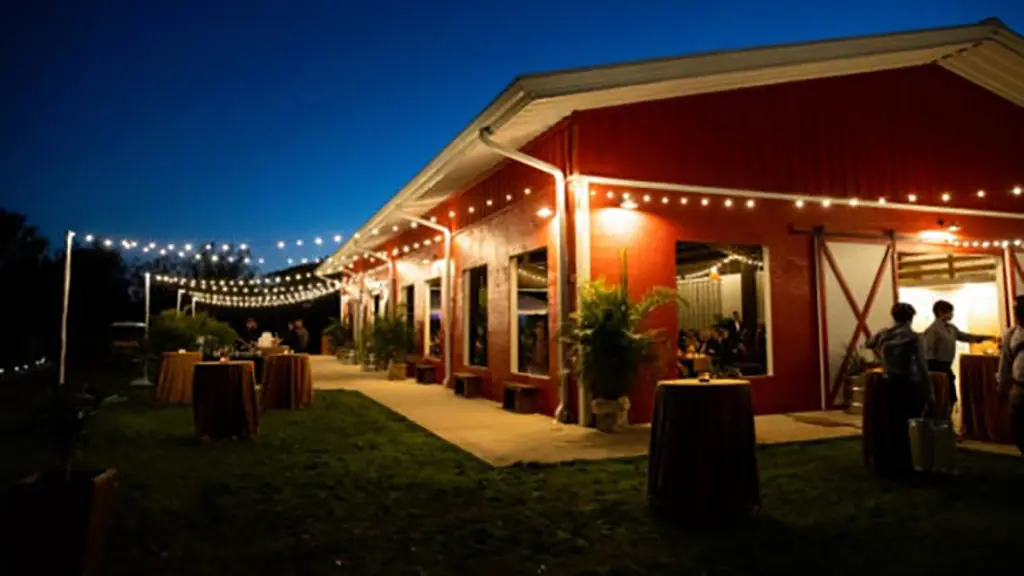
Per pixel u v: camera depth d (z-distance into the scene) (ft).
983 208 39.14
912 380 20.08
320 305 106.93
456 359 45.47
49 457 22.74
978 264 41.83
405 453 23.67
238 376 26.84
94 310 85.61
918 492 18.17
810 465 21.39
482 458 22.68
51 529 10.98
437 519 15.99
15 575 10.91
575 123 29.27
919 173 37.24
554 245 31.22
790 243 33.91
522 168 34.76
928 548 13.88
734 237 32.42
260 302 90.89
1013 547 13.92
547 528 15.24
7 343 66.28
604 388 27.71
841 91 35.73
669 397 16.05
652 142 30.73
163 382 38.22
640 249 30.27
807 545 14.06
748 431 15.92
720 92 32.42
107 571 12.76
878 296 35.60
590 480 19.61
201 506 17.12
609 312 27.25
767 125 33.55
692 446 15.60
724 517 15.35
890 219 36.40
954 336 25.63
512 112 27.09
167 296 94.43
